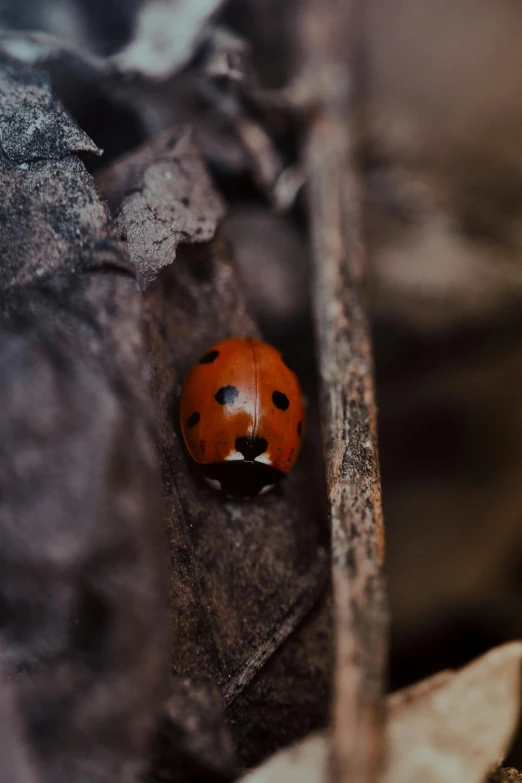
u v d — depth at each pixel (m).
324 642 0.07
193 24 0.08
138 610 0.06
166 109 0.08
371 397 0.07
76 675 0.06
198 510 0.07
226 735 0.06
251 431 0.07
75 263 0.07
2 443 0.06
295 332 0.08
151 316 0.07
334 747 0.06
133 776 0.06
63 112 0.07
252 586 0.07
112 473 0.06
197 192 0.07
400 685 0.08
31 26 0.08
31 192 0.07
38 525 0.06
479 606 0.08
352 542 0.07
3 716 0.06
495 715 0.06
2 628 0.06
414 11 0.10
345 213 0.08
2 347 0.06
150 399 0.06
